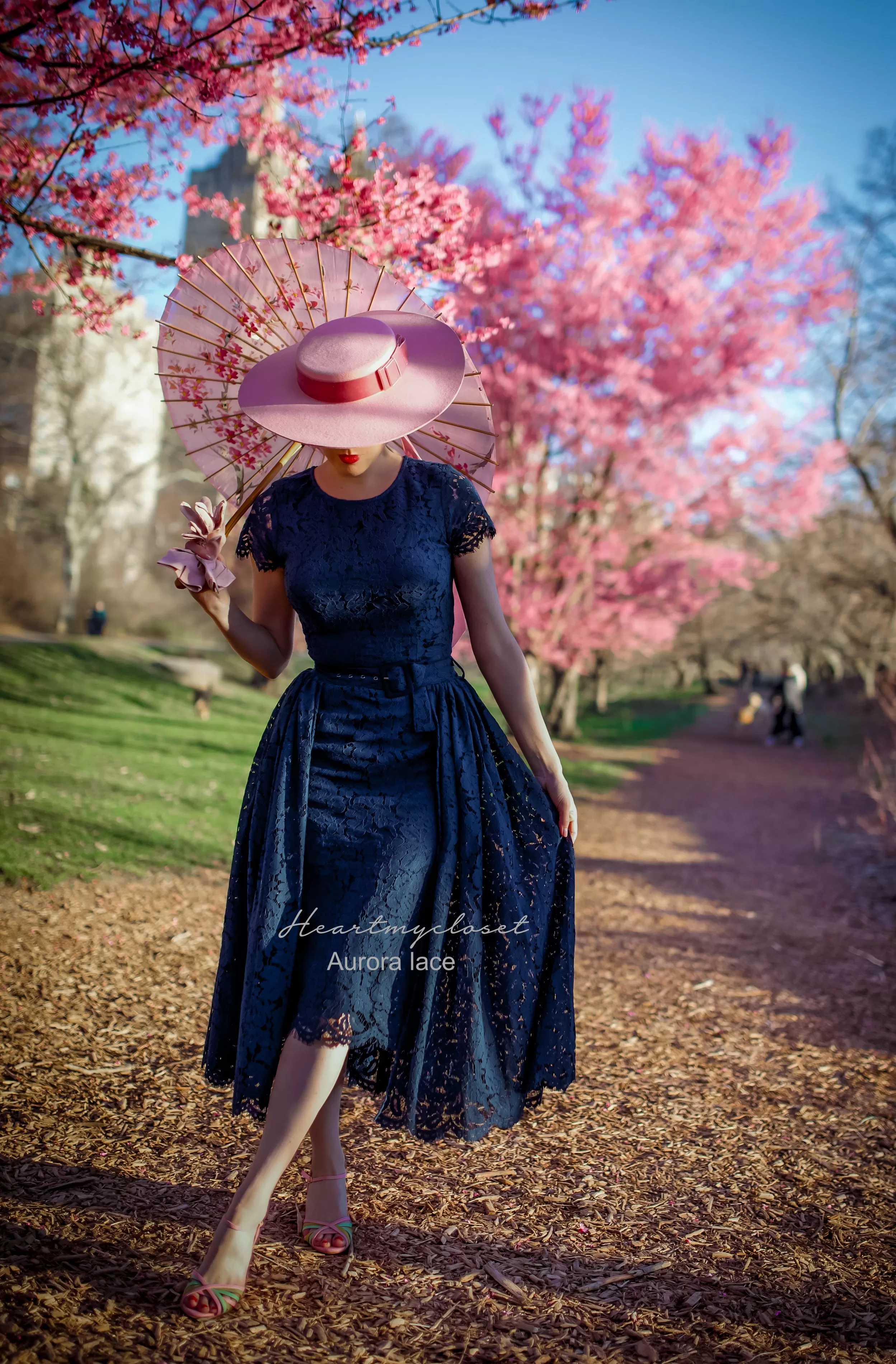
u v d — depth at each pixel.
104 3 3.39
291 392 1.88
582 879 7.05
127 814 6.93
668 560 16.70
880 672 22.02
